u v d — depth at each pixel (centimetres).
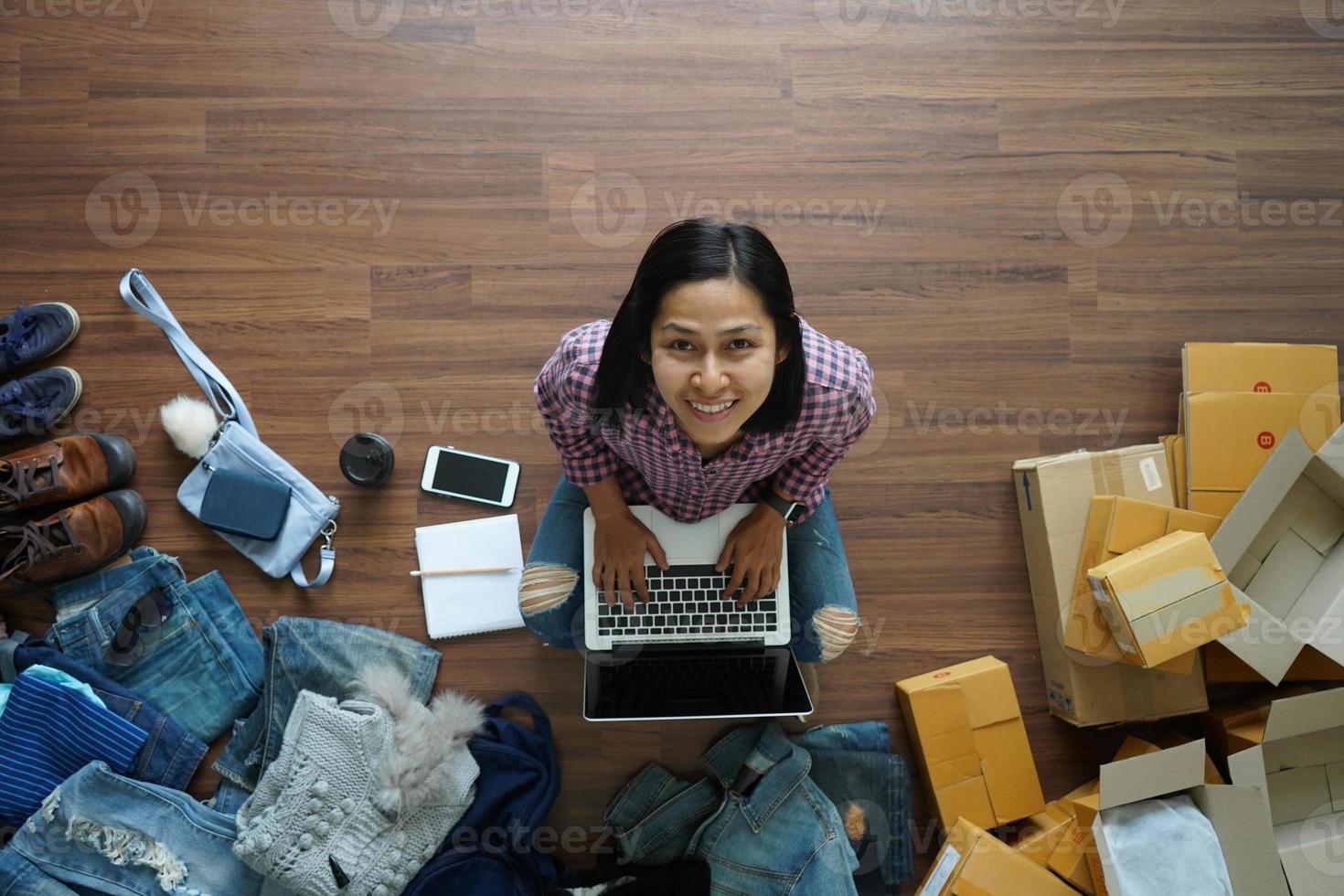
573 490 164
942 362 191
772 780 170
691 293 96
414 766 160
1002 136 195
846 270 192
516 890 164
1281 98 197
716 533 151
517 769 170
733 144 193
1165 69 197
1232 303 193
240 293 188
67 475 175
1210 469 173
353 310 188
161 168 190
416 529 183
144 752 171
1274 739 161
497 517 184
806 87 194
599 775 179
